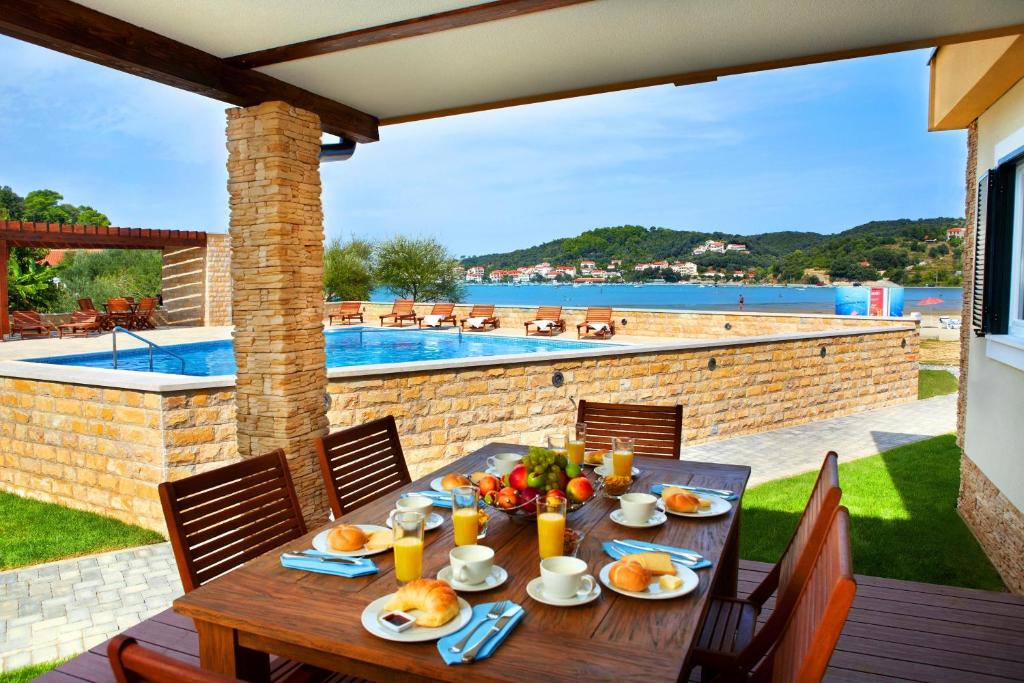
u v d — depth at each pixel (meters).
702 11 3.14
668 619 1.78
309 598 1.92
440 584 1.79
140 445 5.32
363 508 2.74
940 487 6.16
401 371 6.36
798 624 1.74
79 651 3.50
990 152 4.68
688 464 3.48
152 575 4.50
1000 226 4.46
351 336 17.70
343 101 4.64
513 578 2.04
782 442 8.32
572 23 3.28
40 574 4.51
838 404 10.02
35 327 16.20
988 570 4.28
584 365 7.48
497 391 6.95
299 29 3.32
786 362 9.19
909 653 2.92
